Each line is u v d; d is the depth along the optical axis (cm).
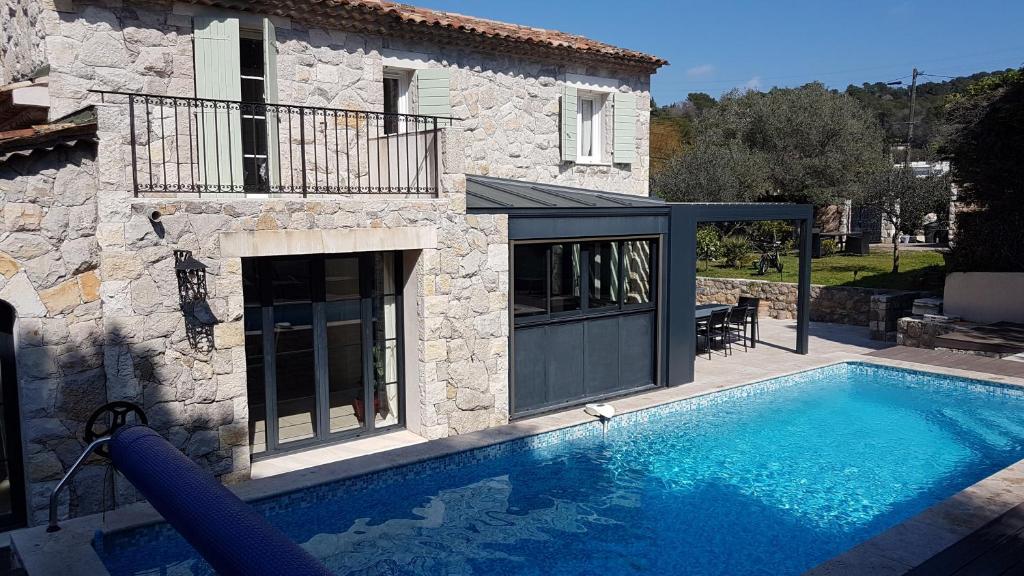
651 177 3384
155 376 717
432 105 1173
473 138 1244
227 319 759
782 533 705
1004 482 696
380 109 1105
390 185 988
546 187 1216
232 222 754
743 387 1195
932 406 1123
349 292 930
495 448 891
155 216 691
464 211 935
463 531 712
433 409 930
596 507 768
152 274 707
